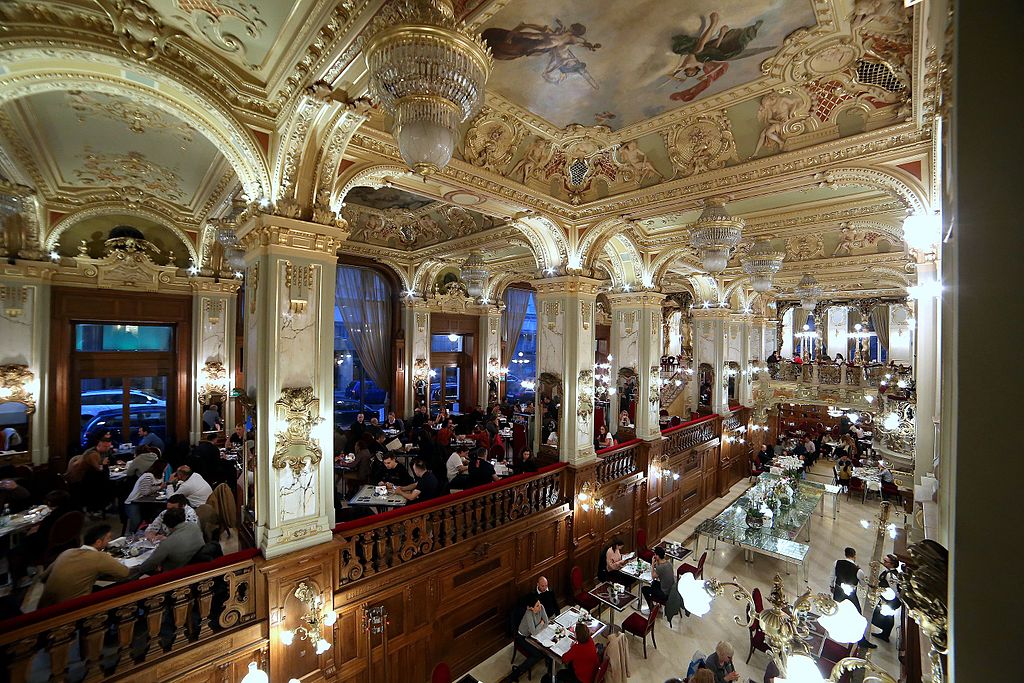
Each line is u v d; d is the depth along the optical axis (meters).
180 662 3.63
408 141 2.30
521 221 7.18
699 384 13.12
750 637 6.41
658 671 5.98
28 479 6.95
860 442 15.77
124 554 4.82
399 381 12.75
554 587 6.95
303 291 4.42
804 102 4.63
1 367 7.15
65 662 3.21
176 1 3.19
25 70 3.26
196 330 9.12
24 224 7.27
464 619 5.71
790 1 3.36
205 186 7.02
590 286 7.63
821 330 21.05
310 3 3.06
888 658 6.39
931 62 3.39
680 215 7.84
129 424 8.71
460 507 5.69
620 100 4.89
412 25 2.19
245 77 3.98
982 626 0.98
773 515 9.63
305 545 4.32
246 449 4.71
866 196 6.68
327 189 4.55
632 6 3.44
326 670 4.40
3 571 5.47
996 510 0.97
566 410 7.41
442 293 13.53
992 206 0.98
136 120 5.04
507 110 5.13
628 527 8.62
